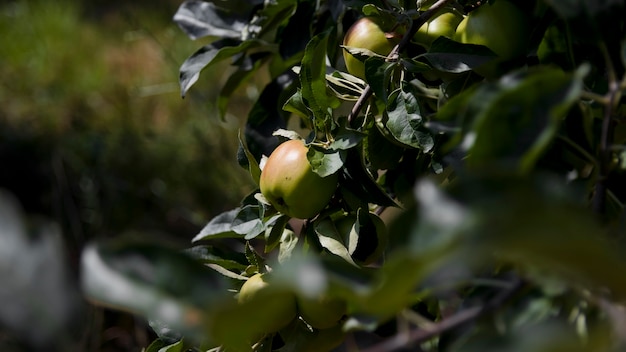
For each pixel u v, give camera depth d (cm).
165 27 488
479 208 114
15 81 461
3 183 326
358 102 150
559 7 130
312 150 144
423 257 113
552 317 127
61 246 120
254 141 170
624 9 131
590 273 114
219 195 321
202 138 322
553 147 137
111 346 222
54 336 117
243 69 175
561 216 108
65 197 290
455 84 154
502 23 148
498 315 127
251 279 144
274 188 145
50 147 350
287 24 167
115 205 315
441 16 153
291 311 140
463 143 125
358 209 145
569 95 120
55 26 534
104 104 424
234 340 120
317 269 119
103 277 119
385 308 119
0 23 536
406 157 160
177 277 120
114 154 345
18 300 117
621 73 138
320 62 147
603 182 129
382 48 153
